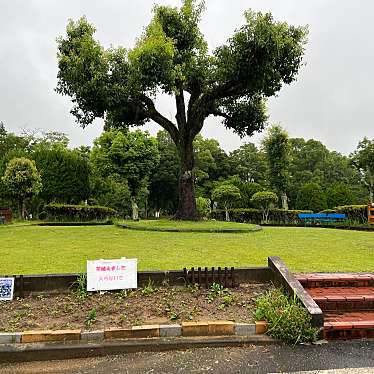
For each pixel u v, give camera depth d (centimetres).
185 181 1486
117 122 1580
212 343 375
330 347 373
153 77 1263
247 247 848
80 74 1276
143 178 2919
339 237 1081
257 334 393
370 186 2416
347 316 433
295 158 4400
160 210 4088
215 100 1520
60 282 483
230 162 4303
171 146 3781
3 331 378
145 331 383
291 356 353
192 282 498
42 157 2609
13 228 1435
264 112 1662
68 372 328
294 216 2067
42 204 2598
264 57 1238
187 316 413
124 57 1348
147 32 1366
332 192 2614
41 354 354
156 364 340
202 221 1441
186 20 1449
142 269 588
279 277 489
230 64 1264
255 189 2761
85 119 1462
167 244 895
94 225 1692
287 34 1335
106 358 354
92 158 2875
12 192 2142
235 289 499
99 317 412
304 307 410
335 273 538
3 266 627
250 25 1222
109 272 479
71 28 1376
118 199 3322
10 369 335
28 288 478
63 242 944
